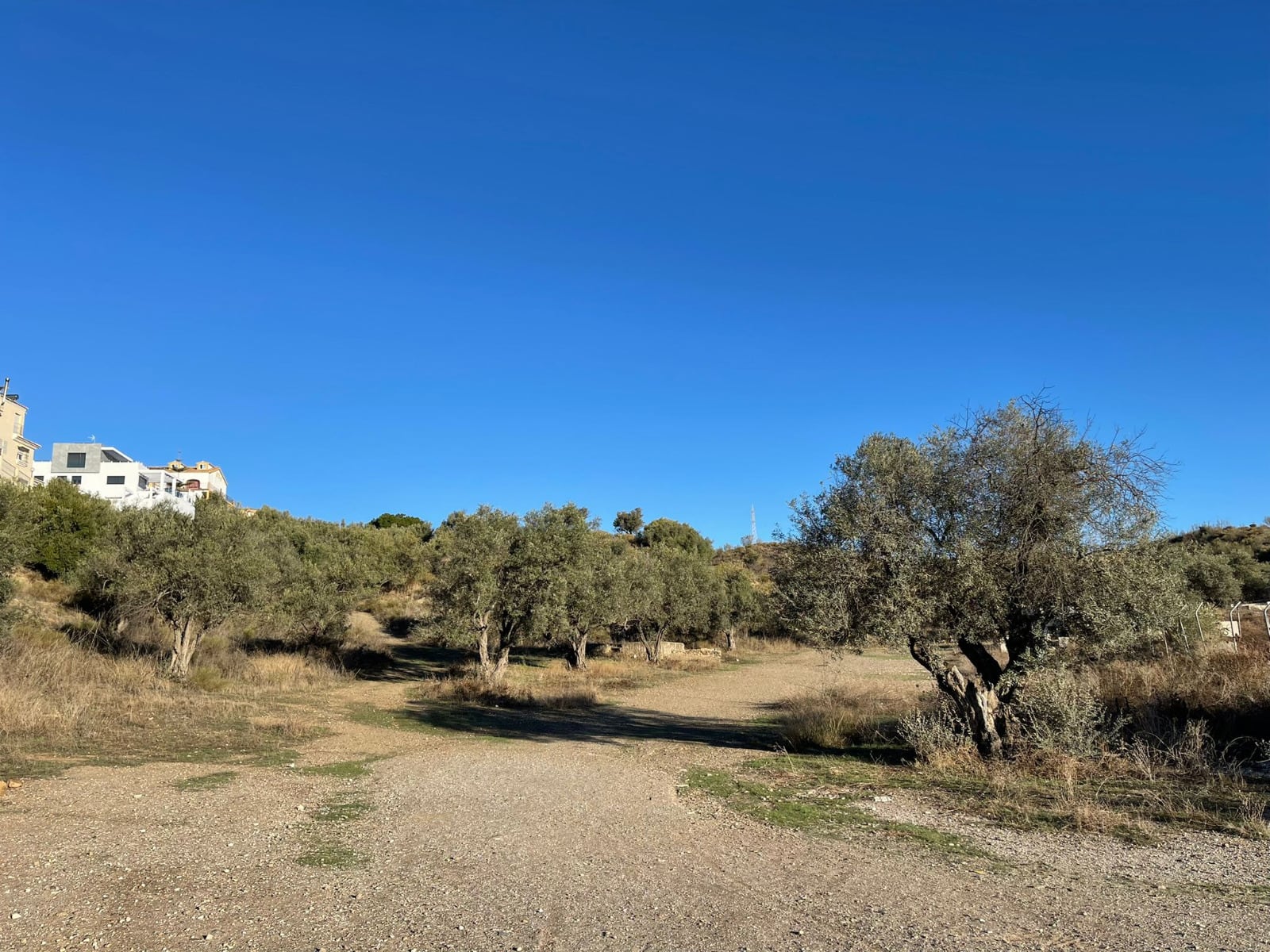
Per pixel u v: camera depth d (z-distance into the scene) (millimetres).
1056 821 8852
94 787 9828
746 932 5191
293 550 33656
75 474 76938
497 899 5918
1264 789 10188
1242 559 36906
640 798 10406
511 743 15906
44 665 17750
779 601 13352
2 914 5289
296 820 8594
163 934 5043
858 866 6973
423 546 53656
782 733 17391
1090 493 11953
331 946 4898
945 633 12469
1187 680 15773
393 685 26375
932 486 12547
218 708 17875
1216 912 5621
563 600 26312
